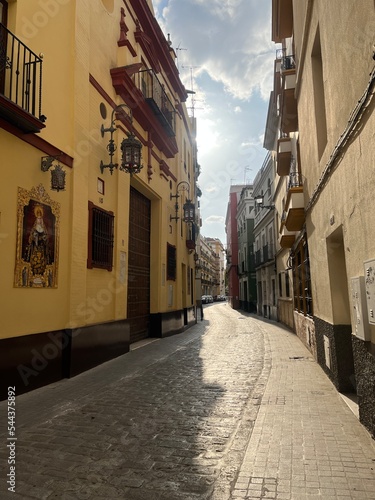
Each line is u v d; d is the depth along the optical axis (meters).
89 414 5.10
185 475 3.39
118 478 3.35
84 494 3.08
